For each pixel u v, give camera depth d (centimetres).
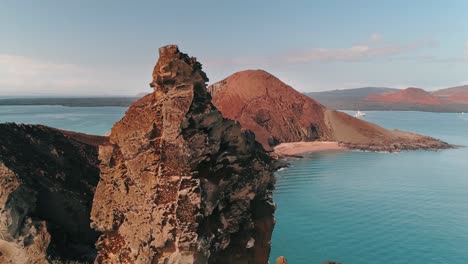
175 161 1327
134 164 1389
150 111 1416
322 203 7219
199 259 1276
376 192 8006
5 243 2981
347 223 6084
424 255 4894
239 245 1511
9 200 2917
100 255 1467
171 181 1313
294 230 5784
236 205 1509
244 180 1542
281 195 7819
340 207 6956
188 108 1347
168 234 1268
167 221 1280
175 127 1330
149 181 1347
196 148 1340
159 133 1383
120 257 1395
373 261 4709
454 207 6900
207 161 1404
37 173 3506
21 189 3028
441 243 5266
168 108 1354
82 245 3391
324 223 6088
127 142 1421
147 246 1309
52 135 4750
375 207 6938
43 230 3036
